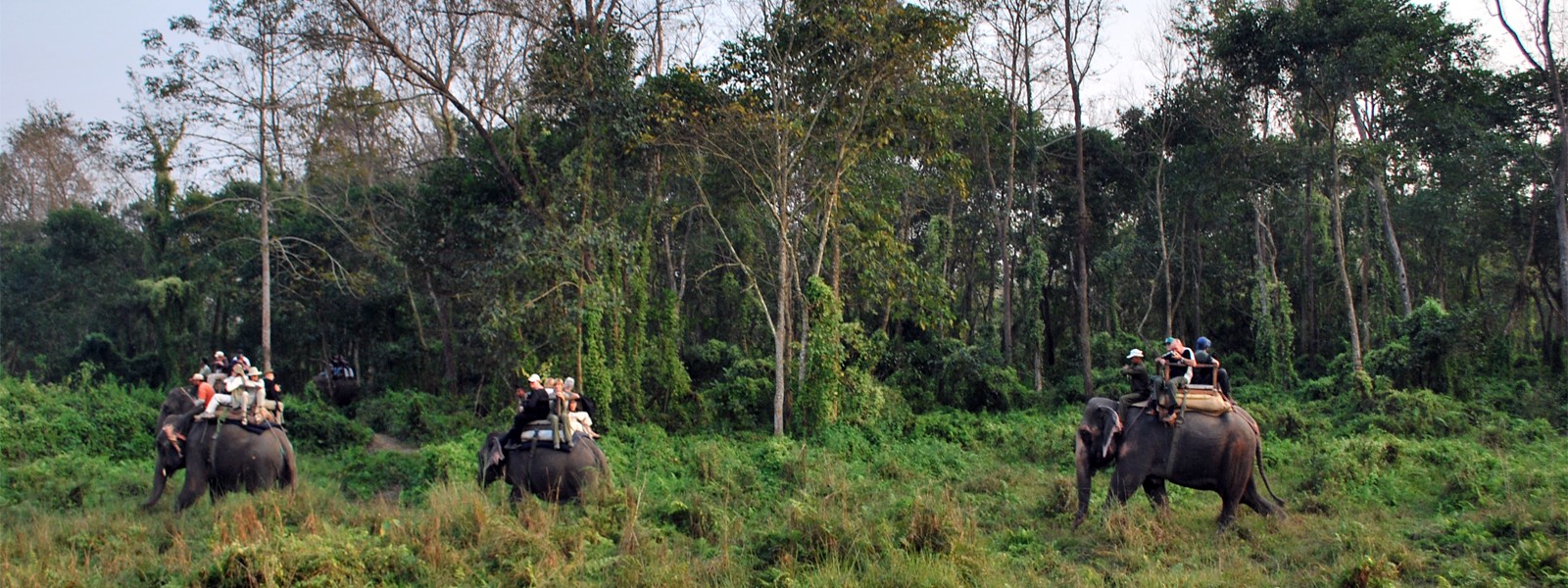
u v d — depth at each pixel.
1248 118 31.64
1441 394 24.44
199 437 13.38
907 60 21.42
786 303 22.38
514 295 22.06
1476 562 9.52
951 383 27.72
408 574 9.87
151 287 32.94
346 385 30.50
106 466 18.23
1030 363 32.50
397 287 32.22
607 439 19.88
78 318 37.59
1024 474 16.80
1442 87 29.62
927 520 10.52
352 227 32.78
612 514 11.70
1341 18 25.52
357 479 18.08
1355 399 23.45
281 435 13.77
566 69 22.55
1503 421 20.59
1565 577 8.65
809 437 21.38
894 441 20.83
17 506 14.45
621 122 22.64
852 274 26.25
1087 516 11.96
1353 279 35.53
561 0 23.41
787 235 22.73
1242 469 11.21
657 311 25.50
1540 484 12.86
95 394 23.67
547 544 10.41
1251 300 35.94
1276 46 26.39
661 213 24.19
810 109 22.20
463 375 32.47
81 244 38.06
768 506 14.16
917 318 26.16
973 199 36.69
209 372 16.00
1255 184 30.98
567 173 22.36
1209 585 9.12
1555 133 29.44
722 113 21.50
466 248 25.08
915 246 36.41
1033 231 31.50
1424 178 33.03
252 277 35.47
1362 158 28.06
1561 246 23.89
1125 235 34.34
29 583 9.19
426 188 25.97
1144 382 11.87
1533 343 39.59
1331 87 26.16
